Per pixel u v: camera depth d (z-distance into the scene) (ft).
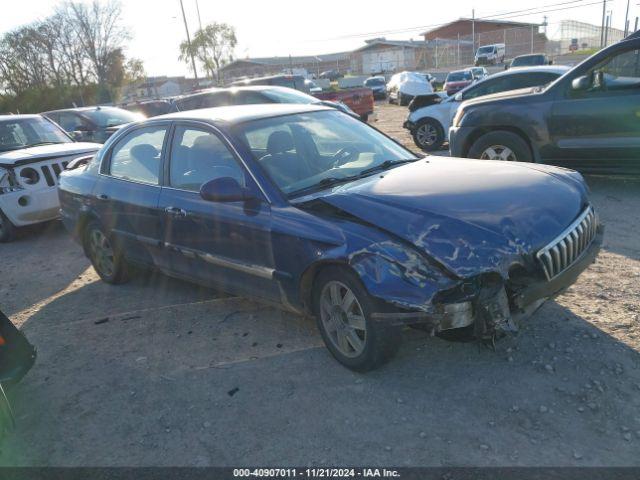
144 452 9.54
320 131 14.01
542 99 21.91
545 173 12.18
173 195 13.87
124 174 15.84
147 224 14.80
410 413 9.70
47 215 24.40
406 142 43.04
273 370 11.58
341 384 10.78
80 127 37.78
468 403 9.78
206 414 10.37
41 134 28.19
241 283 12.78
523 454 8.48
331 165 13.03
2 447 10.02
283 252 11.25
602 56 20.49
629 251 15.96
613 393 9.62
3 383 9.93
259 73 175.73
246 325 13.82
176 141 14.14
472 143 24.53
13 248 24.34
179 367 12.19
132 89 187.11
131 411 10.78
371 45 211.82
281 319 13.91
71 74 173.99
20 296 18.08
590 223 11.39
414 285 9.27
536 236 9.91
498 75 34.35
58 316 15.89
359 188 11.45
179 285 17.21
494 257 9.32
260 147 12.66
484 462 8.40
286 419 9.94
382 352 10.25
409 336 12.16
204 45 166.91
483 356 11.13
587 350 10.93
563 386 9.95
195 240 13.42
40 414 11.08
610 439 8.61
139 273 18.26
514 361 10.85
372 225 10.11
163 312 15.23
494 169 12.35
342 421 9.70
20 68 166.61
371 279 9.60
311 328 13.23
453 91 84.43
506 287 9.61
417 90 85.15
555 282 10.06
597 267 14.96
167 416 10.47
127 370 12.34
